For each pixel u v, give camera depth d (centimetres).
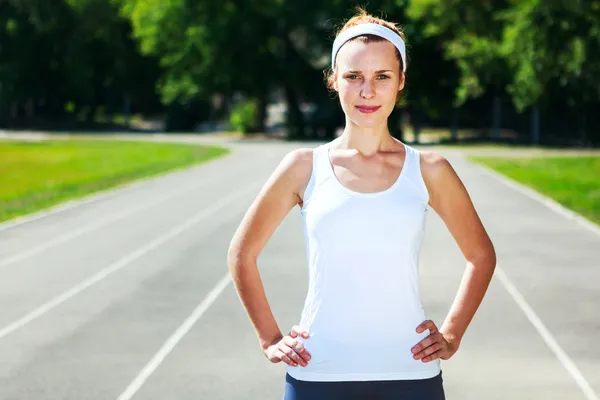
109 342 1091
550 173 3788
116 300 1330
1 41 9038
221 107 9631
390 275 379
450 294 1350
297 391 387
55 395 890
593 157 4784
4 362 1006
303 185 394
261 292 396
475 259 403
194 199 2791
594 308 1274
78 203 2706
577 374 955
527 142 6259
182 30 7288
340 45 393
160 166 4338
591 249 1814
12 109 9506
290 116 7344
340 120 7294
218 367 983
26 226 2183
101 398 880
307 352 382
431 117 7206
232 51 7119
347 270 379
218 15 7212
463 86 5619
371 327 379
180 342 1089
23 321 1204
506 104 6675
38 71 9075
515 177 3588
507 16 3781
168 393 895
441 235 1981
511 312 1248
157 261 1667
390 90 386
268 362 1003
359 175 387
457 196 396
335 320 381
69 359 1017
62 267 1612
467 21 4556
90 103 9406
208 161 4691
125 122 9431
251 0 7106
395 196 383
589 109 5975
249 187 3197
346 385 381
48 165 4466
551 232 2055
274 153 5381
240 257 395
